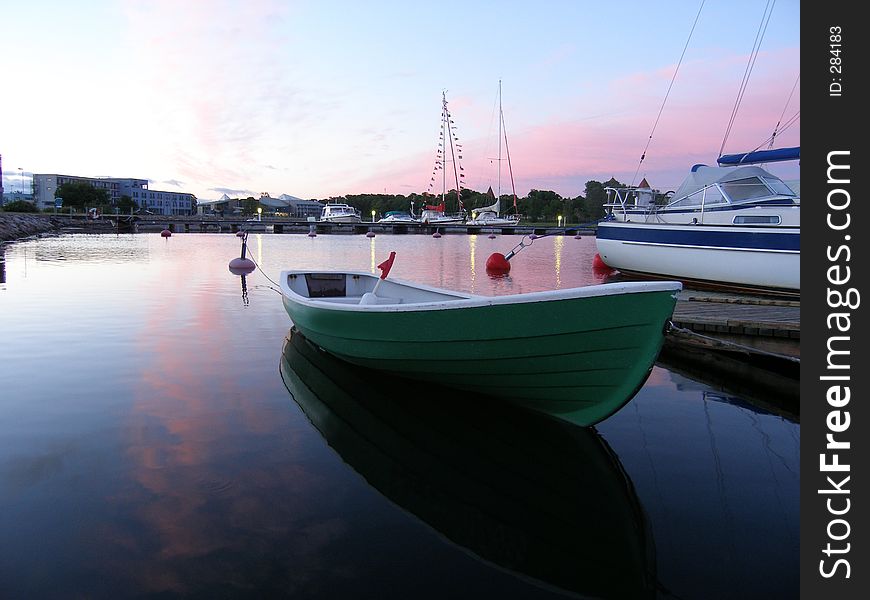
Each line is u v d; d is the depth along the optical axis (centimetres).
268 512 354
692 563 316
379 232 5822
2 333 837
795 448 468
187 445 450
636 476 421
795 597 286
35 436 459
